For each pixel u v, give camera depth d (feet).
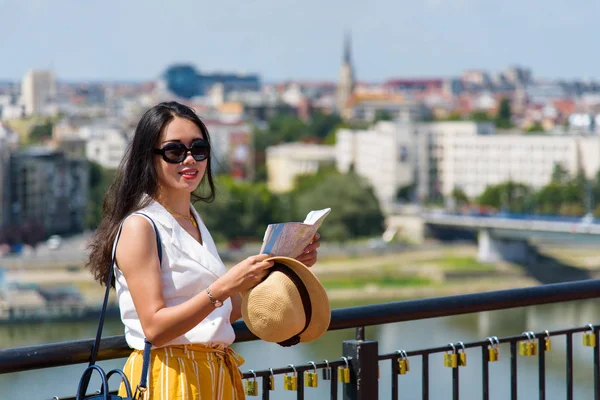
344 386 17.35
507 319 228.22
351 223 492.54
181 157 14.99
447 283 407.44
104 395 13.87
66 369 141.28
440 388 123.03
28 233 494.18
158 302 14.15
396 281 402.52
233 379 15.15
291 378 16.88
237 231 479.41
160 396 14.21
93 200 577.02
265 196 488.44
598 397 20.45
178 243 14.67
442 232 514.68
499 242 430.61
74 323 318.86
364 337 17.35
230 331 15.03
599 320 229.25
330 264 425.69
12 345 278.46
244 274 13.97
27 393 127.34
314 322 14.42
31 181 522.47
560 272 423.23
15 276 390.01
